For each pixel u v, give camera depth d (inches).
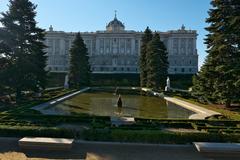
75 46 3238.2
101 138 806.5
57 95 2044.8
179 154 717.3
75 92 2524.6
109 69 6186.0
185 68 6190.9
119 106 1644.9
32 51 1721.2
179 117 1311.5
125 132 808.3
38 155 682.2
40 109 1373.0
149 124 1001.5
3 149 722.8
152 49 2878.9
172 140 799.1
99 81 4397.1
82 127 972.6
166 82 2952.8
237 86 1332.4
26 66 1605.6
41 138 764.0
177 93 2532.0
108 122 1030.4
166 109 1594.5
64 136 806.5
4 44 1604.3
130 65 6181.1
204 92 1808.6
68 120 1081.4
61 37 6289.4
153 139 799.7
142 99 2151.8
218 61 1502.2
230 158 700.7
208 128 932.0
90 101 1939.0
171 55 6215.6
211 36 1539.1
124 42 6264.8
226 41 1466.5
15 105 1446.9
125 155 696.4
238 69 1363.2
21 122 946.7
